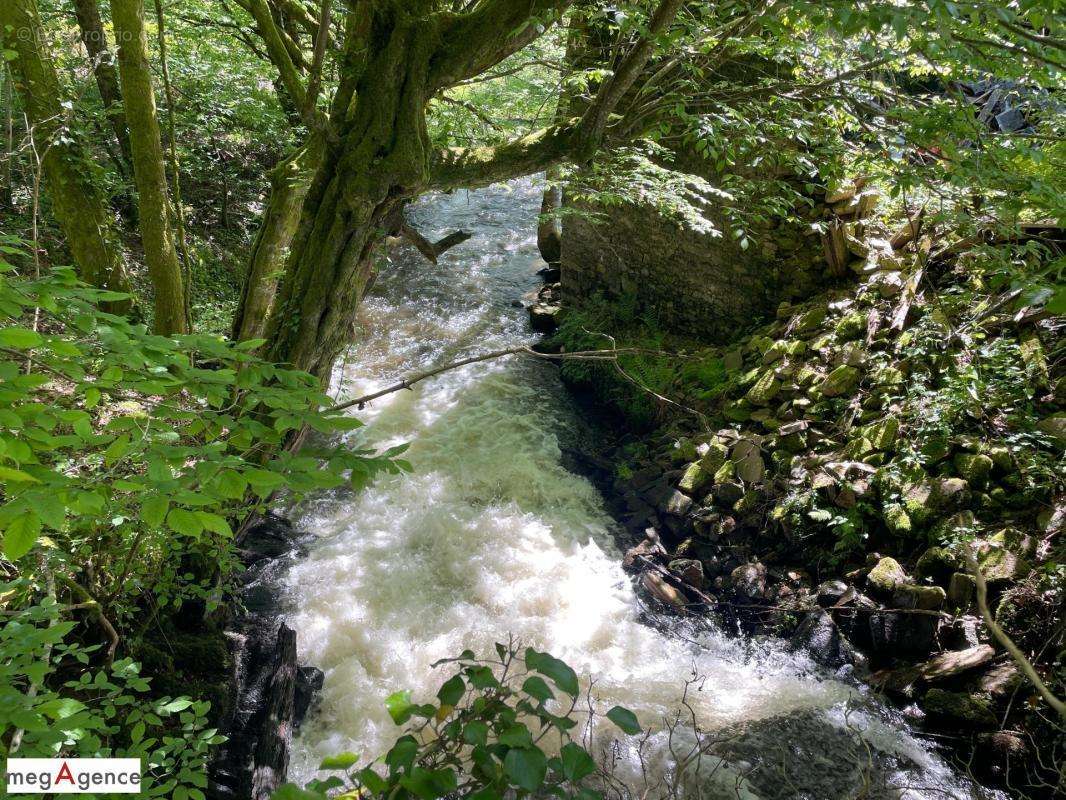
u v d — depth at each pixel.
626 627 5.65
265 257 5.84
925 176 4.10
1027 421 5.45
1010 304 5.98
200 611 4.77
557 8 4.26
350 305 5.07
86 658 2.81
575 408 8.30
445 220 13.45
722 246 7.99
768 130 4.75
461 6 4.98
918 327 6.31
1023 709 4.45
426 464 7.20
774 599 5.76
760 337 7.61
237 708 4.47
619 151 5.91
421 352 9.28
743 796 4.23
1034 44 3.13
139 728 2.59
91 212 5.80
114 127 7.46
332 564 6.02
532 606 5.79
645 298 8.88
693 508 6.57
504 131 6.92
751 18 4.06
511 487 6.97
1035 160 3.42
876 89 4.35
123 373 1.78
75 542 3.79
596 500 7.00
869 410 6.29
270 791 3.98
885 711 4.84
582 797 1.18
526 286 11.06
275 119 8.73
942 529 5.33
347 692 4.90
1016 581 4.90
